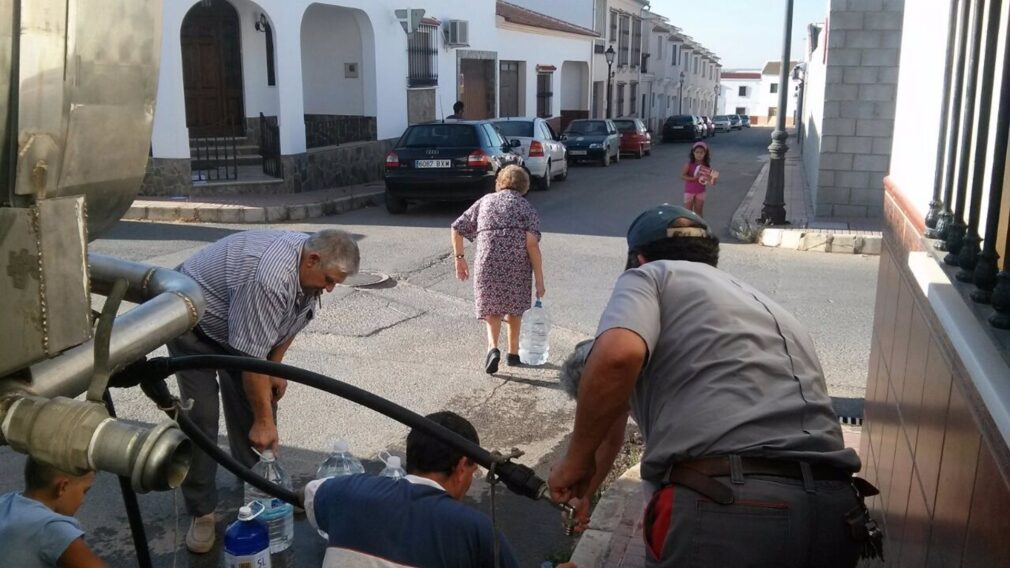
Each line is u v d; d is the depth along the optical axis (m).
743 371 2.16
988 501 2.03
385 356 7.04
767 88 91.75
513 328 6.75
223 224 12.88
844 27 13.69
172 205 13.12
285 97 15.32
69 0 1.20
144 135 1.41
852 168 14.08
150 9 1.38
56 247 1.22
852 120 13.95
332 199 14.56
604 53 39.81
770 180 13.38
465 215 6.71
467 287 9.34
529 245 6.55
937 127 3.27
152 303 1.61
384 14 18.17
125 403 5.76
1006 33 2.37
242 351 3.76
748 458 2.06
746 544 2.00
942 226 3.04
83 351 1.38
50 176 1.21
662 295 2.28
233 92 17.48
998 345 2.16
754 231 12.59
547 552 4.16
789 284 9.90
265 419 3.89
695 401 2.15
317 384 2.07
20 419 1.25
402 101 19.22
